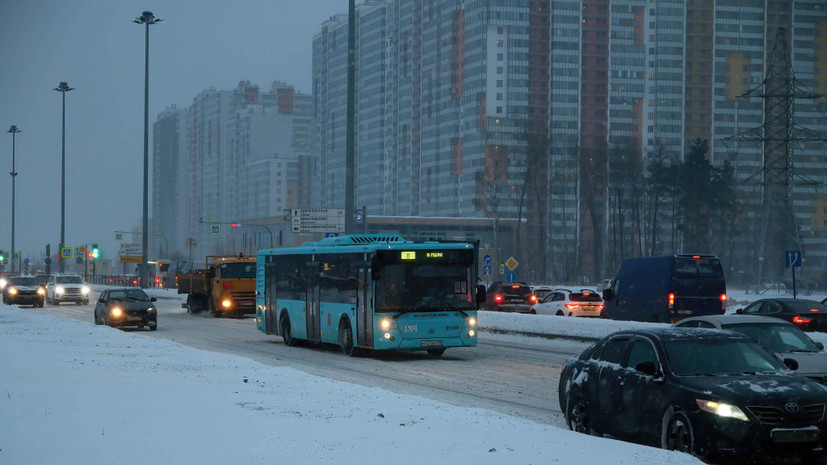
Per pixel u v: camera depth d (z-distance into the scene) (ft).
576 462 40.11
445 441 45.06
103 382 69.05
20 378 70.38
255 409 56.13
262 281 144.66
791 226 442.09
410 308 108.78
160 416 52.26
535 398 75.20
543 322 149.28
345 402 59.52
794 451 45.19
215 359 91.30
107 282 516.73
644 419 50.06
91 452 42.09
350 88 177.78
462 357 114.52
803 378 49.11
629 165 568.41
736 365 50.03
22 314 188.75
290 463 39.91
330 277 120.26
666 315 142.41
